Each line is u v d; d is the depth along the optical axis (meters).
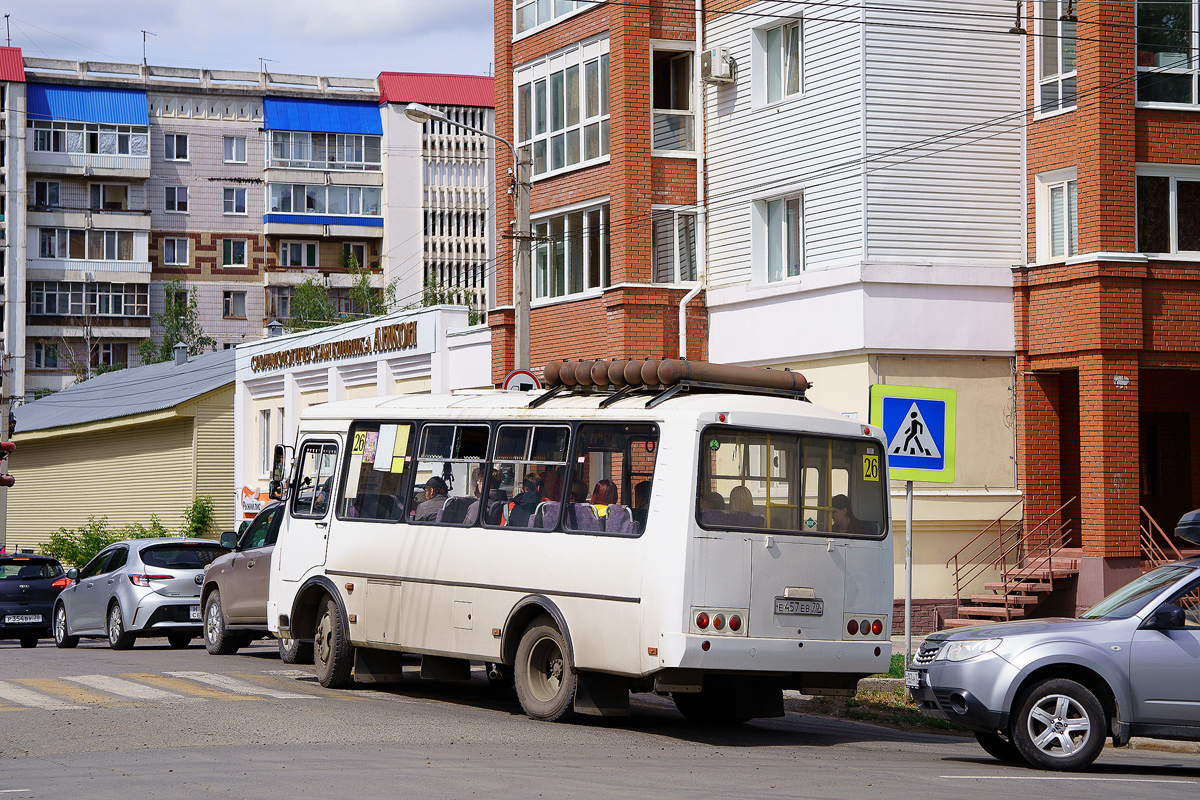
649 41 32.34
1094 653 13.18
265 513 23.41
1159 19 27.25
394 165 99.00
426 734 13.85
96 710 15.20
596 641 14.48
